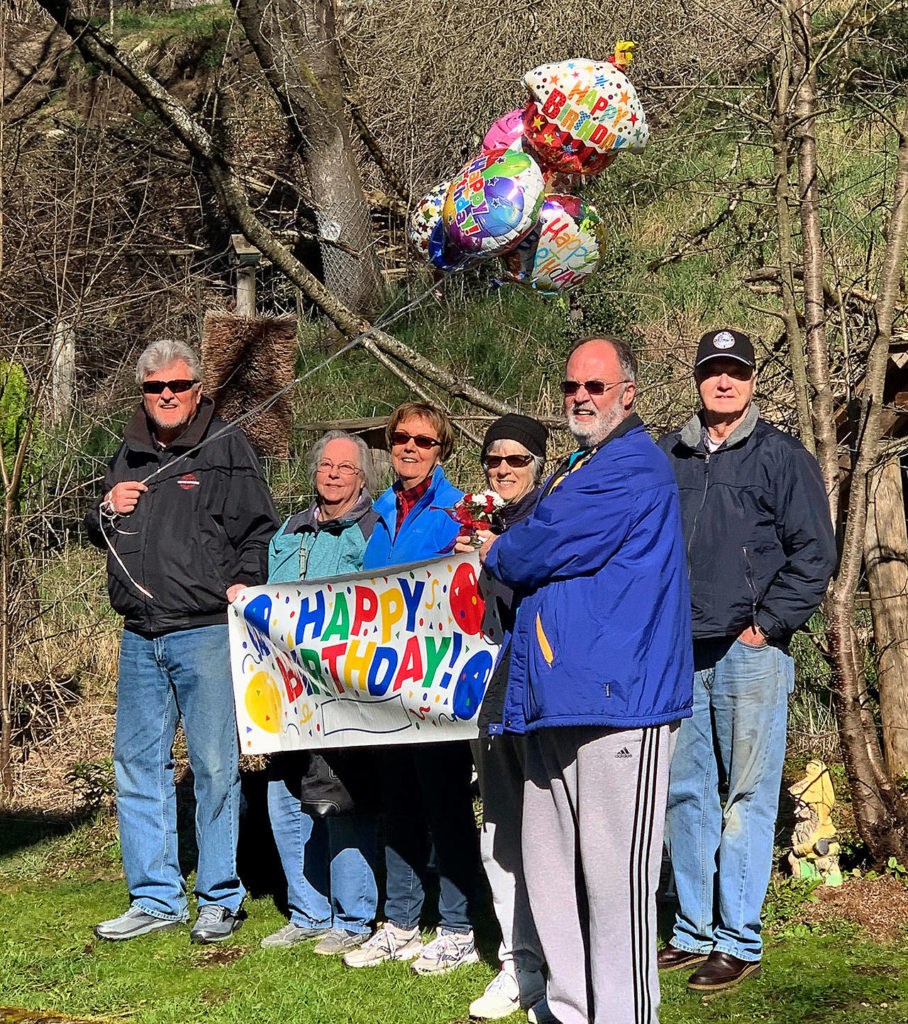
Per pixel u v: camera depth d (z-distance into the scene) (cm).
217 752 474
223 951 465
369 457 481
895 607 563
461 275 1195
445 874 436
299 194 1262
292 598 455
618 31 1240
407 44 1399
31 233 837
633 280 1080
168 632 474
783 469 416
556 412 1003
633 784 353
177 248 1248
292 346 781
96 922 499
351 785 441
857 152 980
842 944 442
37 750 701
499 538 374
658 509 358
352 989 425
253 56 1442
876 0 613
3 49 734
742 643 416
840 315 538
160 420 474
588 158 495
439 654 424
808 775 493
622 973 356
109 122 1293
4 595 659
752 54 680
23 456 672
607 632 351
